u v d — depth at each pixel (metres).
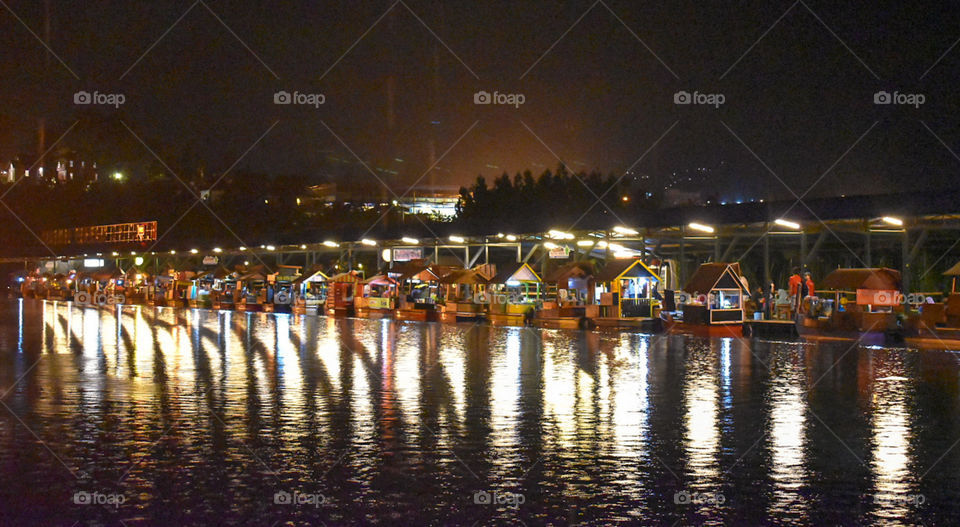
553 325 43.53
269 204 111.56
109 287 93.00
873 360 26.59
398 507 11.40
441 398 19.39
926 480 12.61
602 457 13.85
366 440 15.00
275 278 70.56
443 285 54.34
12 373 24.08
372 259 78.31
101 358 28.25
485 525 10.74
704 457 13.87
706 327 36.19
